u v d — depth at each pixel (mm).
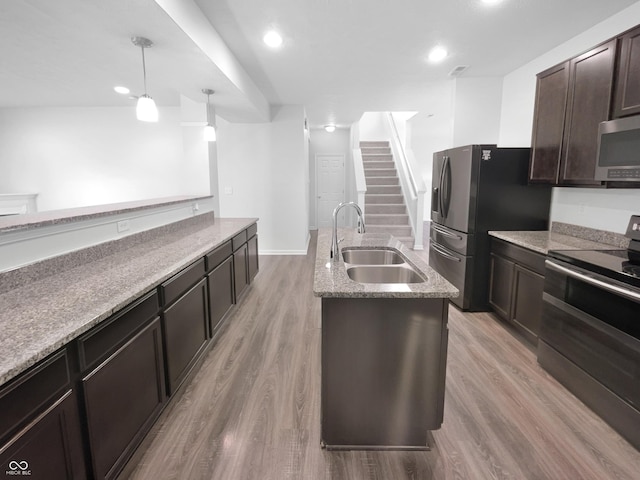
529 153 3146
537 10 2514
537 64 3451
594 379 1915
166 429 1821
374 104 5453
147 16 1904
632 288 1643
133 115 5582
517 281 2785
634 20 2451
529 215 3246
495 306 3172
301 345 2775
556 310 2223
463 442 1729
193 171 4316
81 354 1187
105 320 1320
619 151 1992
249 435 1782
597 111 2238
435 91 4660
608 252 2215
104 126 5621
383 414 1675
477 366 2422
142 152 5656
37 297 1442
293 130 5590
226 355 2615
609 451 1658
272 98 5074
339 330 1609
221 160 5719
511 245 2867
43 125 5625
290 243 5934
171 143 5609
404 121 7535
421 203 6070
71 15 1896
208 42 2553
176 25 2025
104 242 2199
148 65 2742
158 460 1614
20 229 1576
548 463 1591
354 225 6801
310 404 2033
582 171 2385
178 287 1981
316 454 1665
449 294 1512
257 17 2535
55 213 2062
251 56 3314
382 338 1616
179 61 2645
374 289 1548
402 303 1587
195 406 2014
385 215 6504
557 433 1779
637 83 1944
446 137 8703
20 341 1056
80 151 5676
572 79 2463
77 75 3611
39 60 3045
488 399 2057
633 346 1672
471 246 3270
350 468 1582
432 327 1607
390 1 2354
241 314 3408
